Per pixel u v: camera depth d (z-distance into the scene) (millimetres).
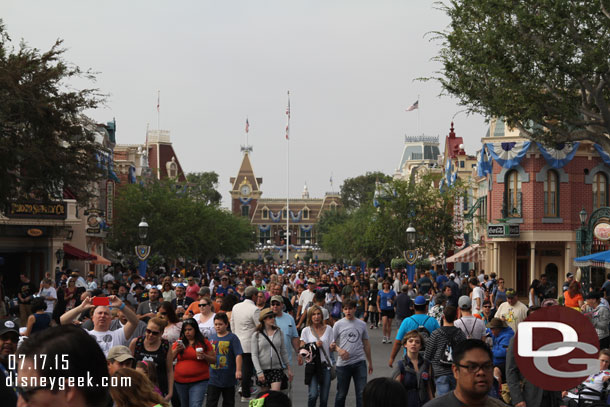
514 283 44656
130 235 58188
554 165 42469
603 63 20656
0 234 39844
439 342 10945
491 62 21734
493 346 12453
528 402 10516
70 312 10102
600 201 43438
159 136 115000
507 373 10539
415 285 34812
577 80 21750
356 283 30828
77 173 26312
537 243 43938
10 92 23484
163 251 60438
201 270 58062
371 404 5527
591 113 22703
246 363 14008
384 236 49000
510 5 21422
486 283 32375
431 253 49000
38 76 23922
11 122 23500
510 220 43375
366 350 12977
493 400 6000
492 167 44531
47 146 24844
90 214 49562
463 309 12672
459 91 22562
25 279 26547
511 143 43094
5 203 25688
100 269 56344
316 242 180750
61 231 42344
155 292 17734
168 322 12117
